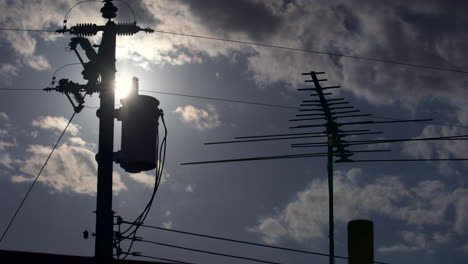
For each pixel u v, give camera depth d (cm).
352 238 736
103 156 1494
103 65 1563
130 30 1603
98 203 1470
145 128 1516
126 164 1506
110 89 1545
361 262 727
